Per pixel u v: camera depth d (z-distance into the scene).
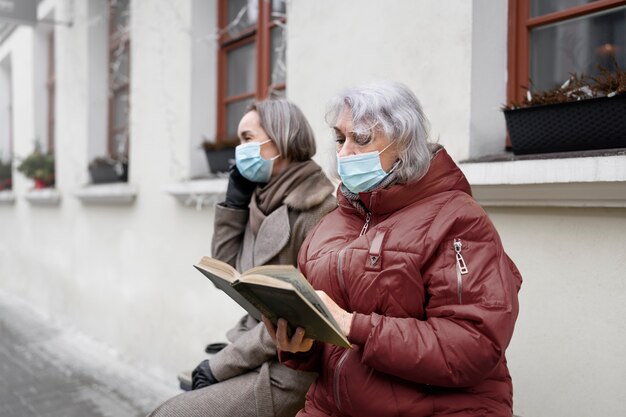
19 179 9.03
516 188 2.32
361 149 1.67
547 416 2.31
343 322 1.54
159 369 5.08
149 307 5.21
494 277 1.49
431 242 1.53
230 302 4.18
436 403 1.55
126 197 5.44
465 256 1.51
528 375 2.37
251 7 4.41
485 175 2.34
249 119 2.46
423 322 1.51
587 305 2.18
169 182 4.89
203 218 4.44
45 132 8.69
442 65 2.72
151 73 5.20
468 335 1.45
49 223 7.70
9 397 4.74
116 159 6.06
